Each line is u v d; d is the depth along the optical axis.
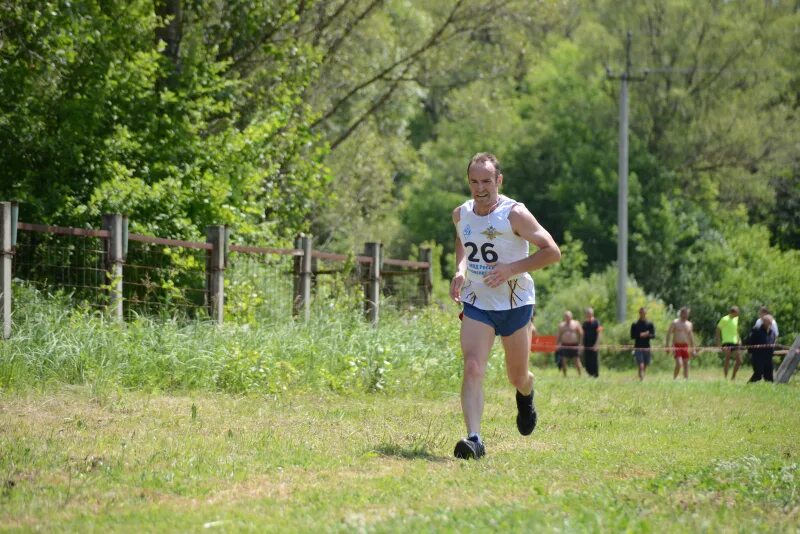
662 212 107.12
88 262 34.28
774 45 112.75
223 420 20.31
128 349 25.69
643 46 114.00
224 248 32.19
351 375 28.72
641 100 114.69
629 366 78.69
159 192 38.50
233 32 52.78
